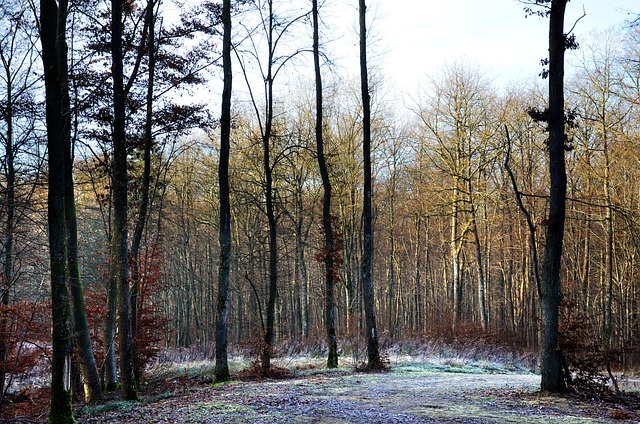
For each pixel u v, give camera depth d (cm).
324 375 1706
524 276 3500
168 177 3184
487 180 3303
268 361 1719
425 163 3412
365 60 1922
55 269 956
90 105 1591
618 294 3078
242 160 3117
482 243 3731
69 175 1523
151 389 1656
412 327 3903
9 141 1717
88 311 1741
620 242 2769
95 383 1470
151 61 1638
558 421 916
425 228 4303
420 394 1239
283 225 3597
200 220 3550
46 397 1573
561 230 1276
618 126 2584
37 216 1750
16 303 1559
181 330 4103
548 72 1300
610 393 1234
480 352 2583
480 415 970
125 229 1361
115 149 1378
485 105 3184
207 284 4078
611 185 2547
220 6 1684
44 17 967
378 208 3991
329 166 2856
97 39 1617
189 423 937
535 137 3212
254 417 964
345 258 3397
